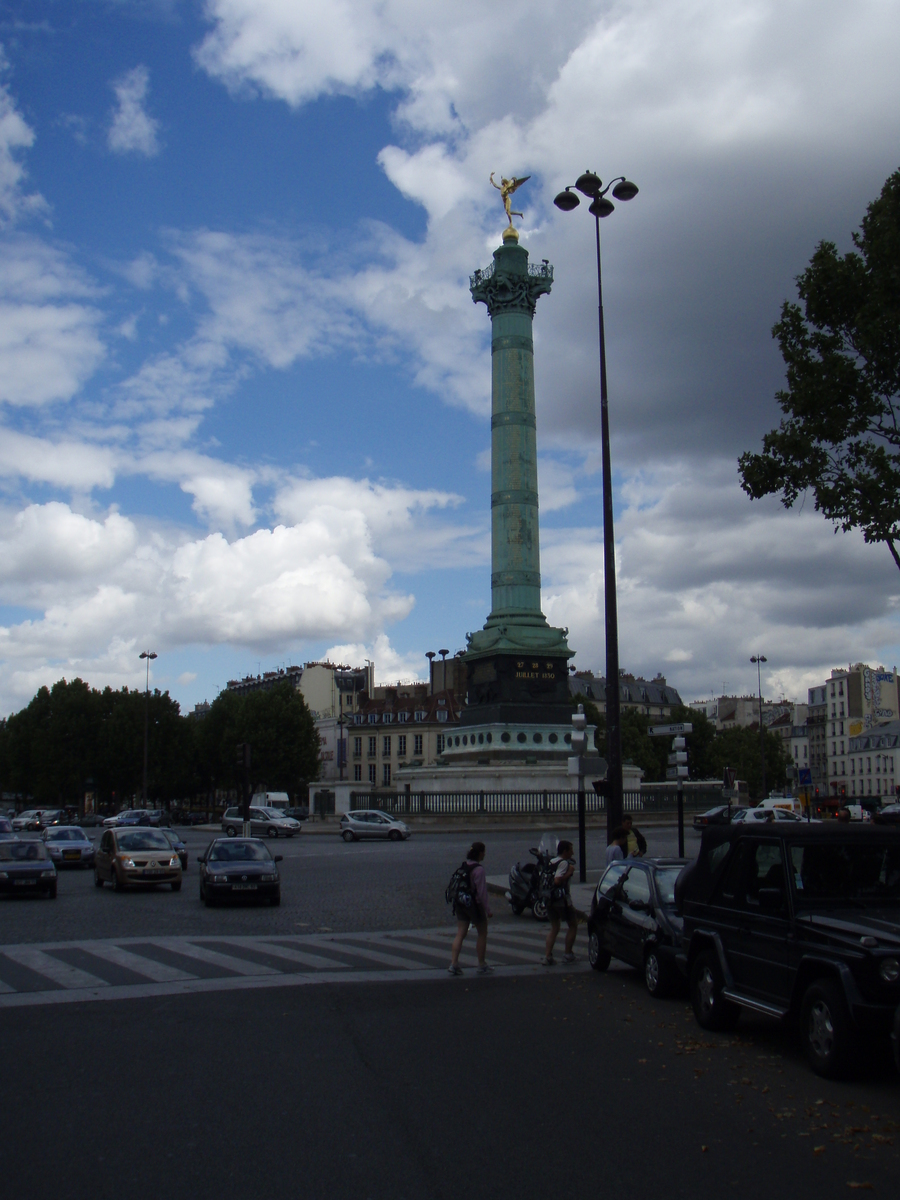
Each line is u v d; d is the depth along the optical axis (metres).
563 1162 8.03
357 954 19.03
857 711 157.25
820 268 21.31
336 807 82.06
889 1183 7.73
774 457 21.83
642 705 194.12
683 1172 7.88
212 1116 9.07
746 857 12.48
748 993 11.98
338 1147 8.30
